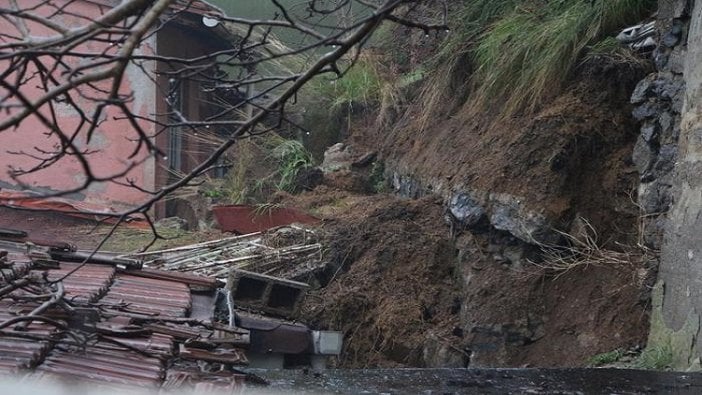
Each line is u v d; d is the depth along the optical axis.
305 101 16.20
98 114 2.23
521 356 7.59
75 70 2.22
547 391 3.74
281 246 10.29
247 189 14.23
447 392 3.63
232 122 2.76
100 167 14.16
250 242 10.41
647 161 7.04
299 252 9.91
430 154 10.84
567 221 7.82
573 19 8.62
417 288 9.05
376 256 9.48
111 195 14.28
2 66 10.03
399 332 8.68
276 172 14.32
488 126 9.42
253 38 13.02
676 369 5.93
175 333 3.96
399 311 8.80
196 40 15.40
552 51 8.61
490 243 8.32
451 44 10.70
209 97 15.79
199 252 10.18
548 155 8.02
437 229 9.54
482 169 8.55
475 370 4.15
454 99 11.15
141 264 5.89
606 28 8.47
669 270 6.29
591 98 8.23
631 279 7.15
